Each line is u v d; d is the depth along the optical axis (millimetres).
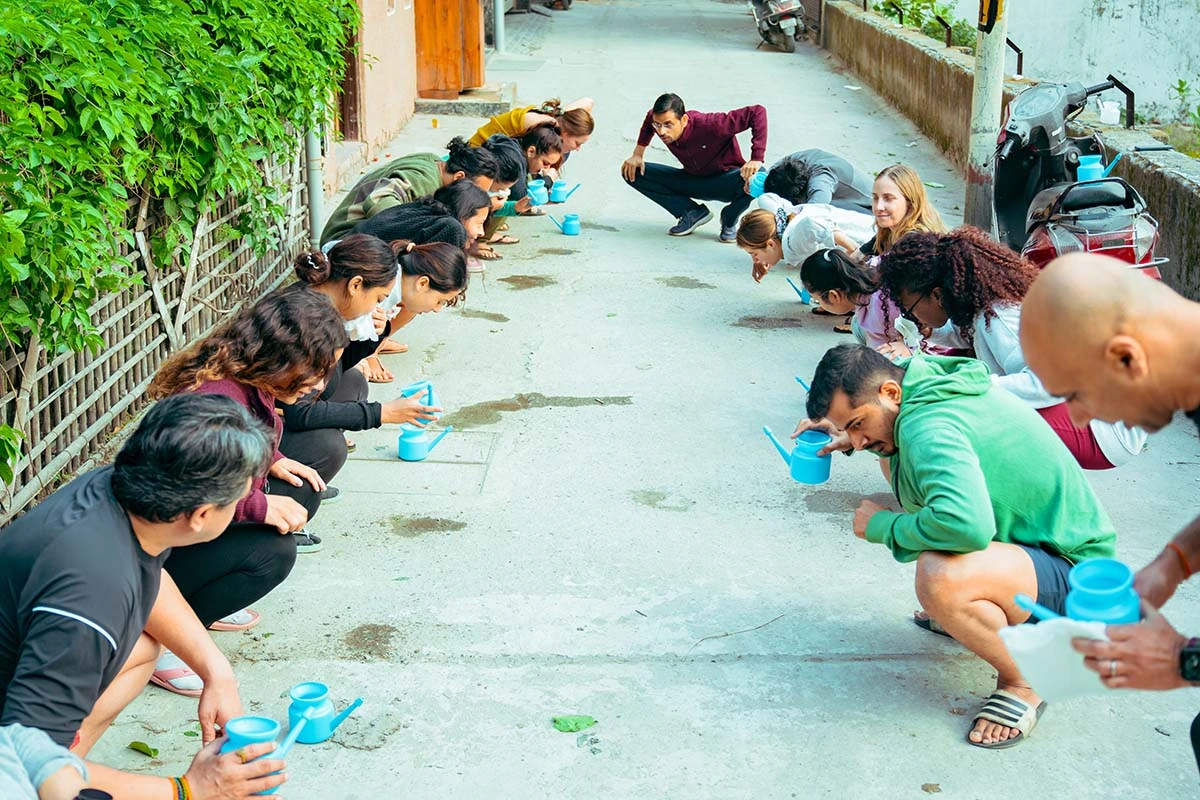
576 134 8281
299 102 6605
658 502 4691
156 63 4715
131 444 2516
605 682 3574
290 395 3508
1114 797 3100
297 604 3951
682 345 6449
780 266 7926
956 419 3234
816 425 4223
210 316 6086
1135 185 6910
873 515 3410
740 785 3141
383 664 3645
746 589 4074
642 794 3104
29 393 4156
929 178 10422
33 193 3693
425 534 4426
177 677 3504
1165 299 2162
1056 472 3258
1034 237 5523
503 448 5164
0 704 2525
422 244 5086
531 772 3184
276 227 7074
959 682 3590
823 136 12164
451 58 12883
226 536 3434
